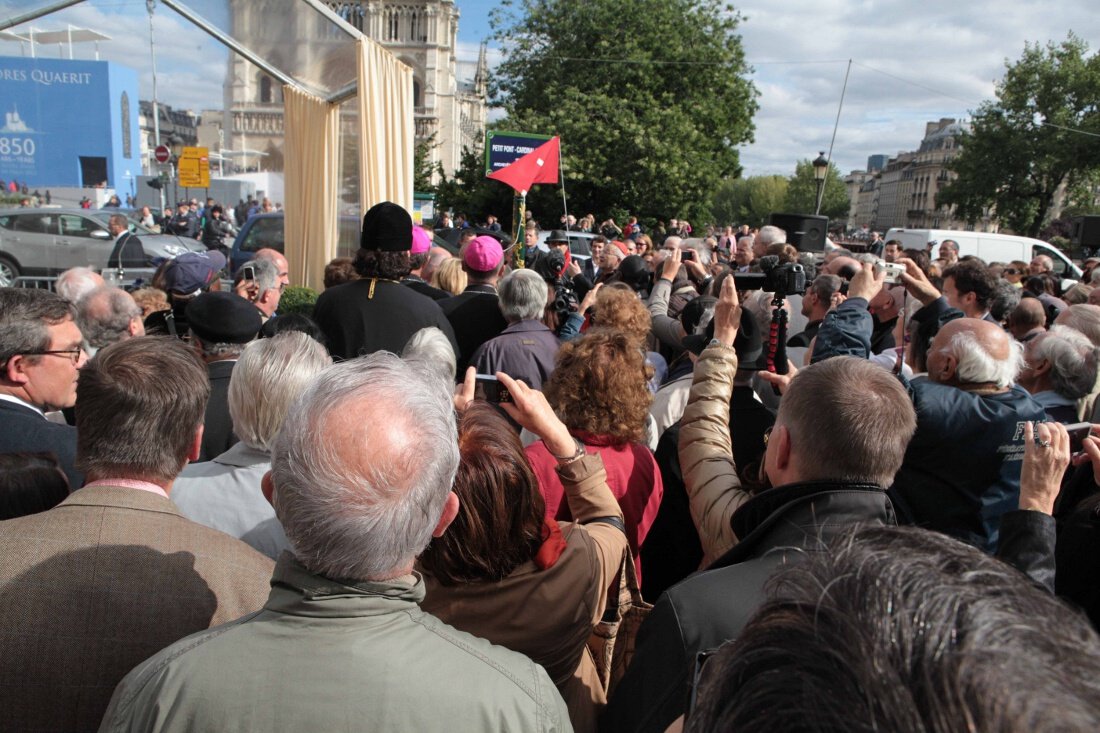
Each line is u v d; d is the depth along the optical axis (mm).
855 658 536
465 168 29531
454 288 5258
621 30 30125
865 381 1485
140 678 996
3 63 24172
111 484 1490
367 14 55156
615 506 1770
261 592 1482
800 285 2814
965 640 521
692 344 2600
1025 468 1698
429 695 968
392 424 1035
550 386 2260
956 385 2400
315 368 1987
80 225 14078
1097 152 44625
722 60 30344
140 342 1624
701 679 805
